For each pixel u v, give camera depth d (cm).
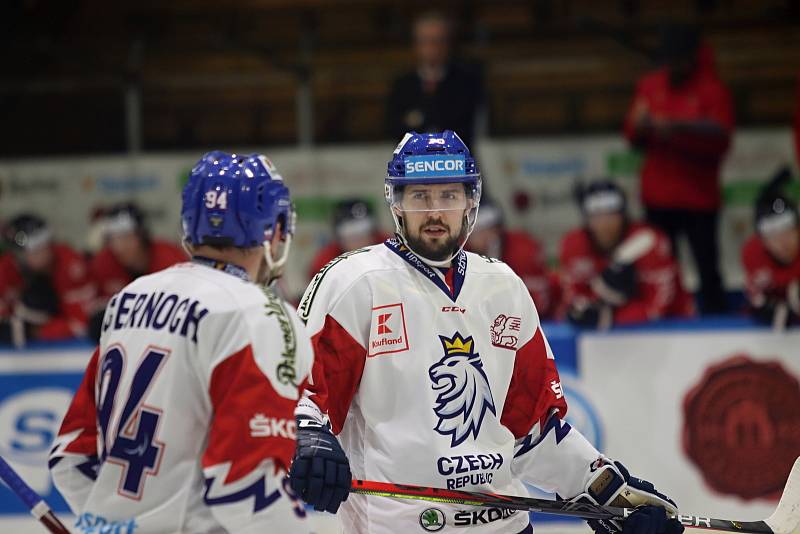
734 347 1488
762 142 1883
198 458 573
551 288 1733
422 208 743
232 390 563
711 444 1484
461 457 733
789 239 1587
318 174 1923
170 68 2136
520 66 2033
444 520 737
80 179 1938
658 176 1719
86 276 1830
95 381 627
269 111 2058
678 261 1736
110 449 578
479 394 745
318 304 746
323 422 707
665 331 1498
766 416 1480
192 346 572
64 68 2034
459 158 748
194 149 2027
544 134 2000
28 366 1554
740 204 1889
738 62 2020
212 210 601
